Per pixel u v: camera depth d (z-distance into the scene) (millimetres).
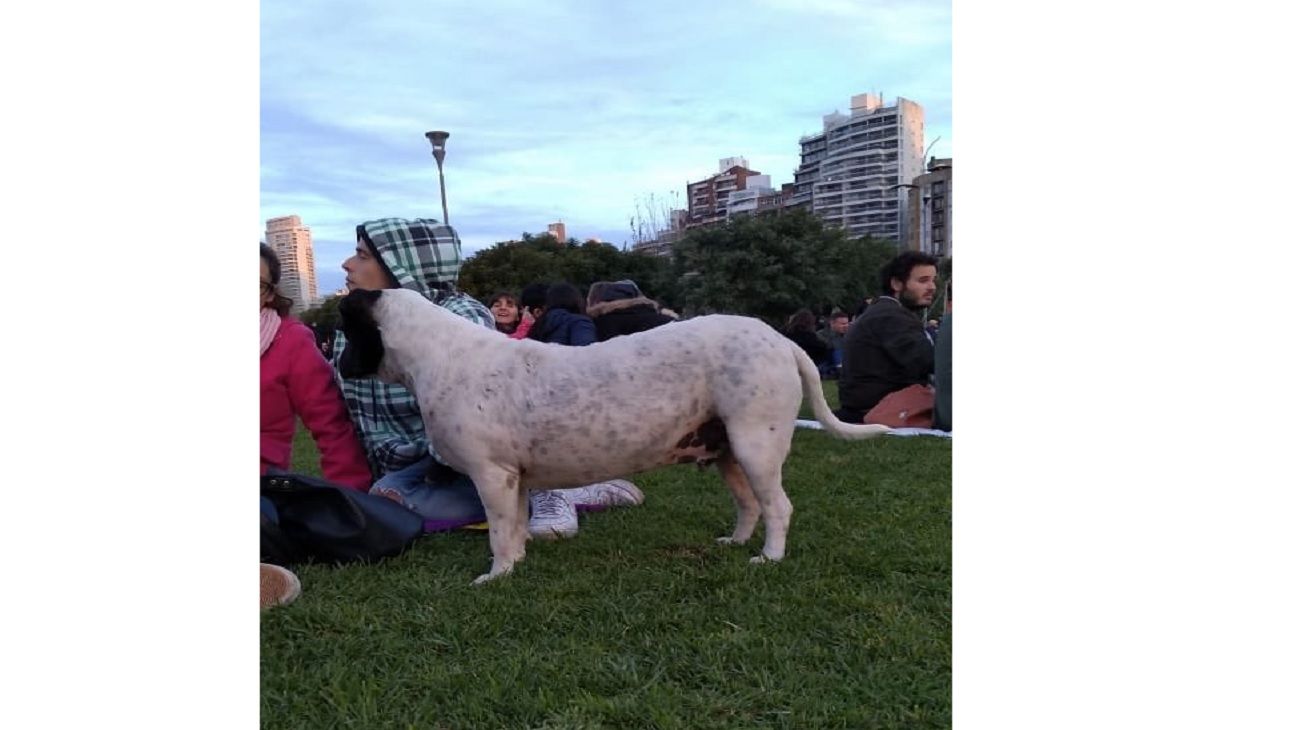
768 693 2338
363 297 3490
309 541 3537
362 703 2303
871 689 2373
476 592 3113
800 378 3441
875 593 3035
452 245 4309
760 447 3295
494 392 3299
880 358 7180
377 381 4156
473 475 3369
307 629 2824
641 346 3324
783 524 3422
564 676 2445
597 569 3402
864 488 4781
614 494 4531
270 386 4145
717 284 23625
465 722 2238
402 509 3740
